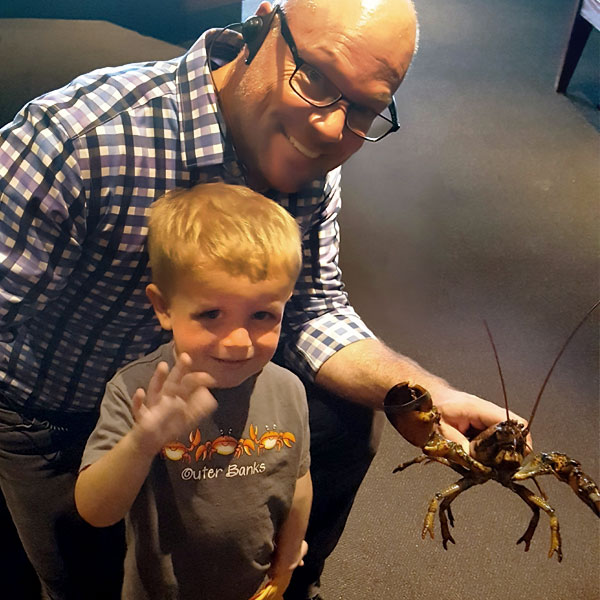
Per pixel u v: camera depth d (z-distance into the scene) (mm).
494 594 1224
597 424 1599
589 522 1367
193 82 775
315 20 715
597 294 2018
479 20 3869
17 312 772
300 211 896
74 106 745
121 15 3090
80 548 937
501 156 2646
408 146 2619
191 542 772
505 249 2150
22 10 3027
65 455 870
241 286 677
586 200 2443
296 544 854
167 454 734
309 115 731
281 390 777
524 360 1759
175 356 745
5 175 735
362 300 1865
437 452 771
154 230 719
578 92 3201
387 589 1210
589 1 2885
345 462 1006
